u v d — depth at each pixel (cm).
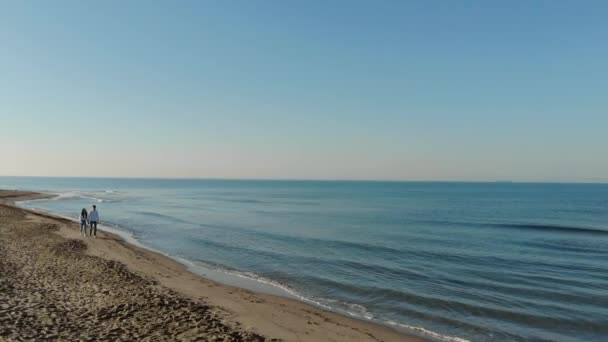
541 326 1281
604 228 4238
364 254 2545
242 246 2808
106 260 1950
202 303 1309
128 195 10962
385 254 2562
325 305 1453
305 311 1347
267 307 1357
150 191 14612
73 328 946
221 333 969
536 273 2081
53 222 3547
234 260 2308
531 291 1714
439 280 1891
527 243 3162
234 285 1722
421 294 1625
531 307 1481
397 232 3725
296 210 6481
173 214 5431
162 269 1908
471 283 1842
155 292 1365
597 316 1384
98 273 1628
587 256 2617
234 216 5266
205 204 7812
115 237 2942
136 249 2473
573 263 2367
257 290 1650
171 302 1240
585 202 8994
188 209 6425
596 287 1795
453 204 8256
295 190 17738
